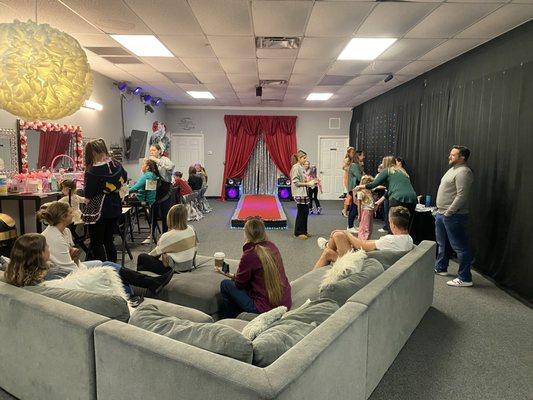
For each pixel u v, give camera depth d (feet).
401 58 17.98
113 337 5.28
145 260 10.96
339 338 5.44
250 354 4.79
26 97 8.00
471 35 14.29
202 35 14.89
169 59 18.79
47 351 6.11
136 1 11.43
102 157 11.81
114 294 6.71
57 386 6.09
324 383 5.07
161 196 19.16
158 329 5.55
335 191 38.29
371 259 8.99
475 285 13.58
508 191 13.24
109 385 5.42
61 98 8.51
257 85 25.84
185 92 29.17
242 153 37.50
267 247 9.09
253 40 15.55
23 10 12.07
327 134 37.96
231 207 32.71
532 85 12.16
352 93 28.50
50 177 15.90
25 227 14.57
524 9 11.73
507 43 13.73
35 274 7.02
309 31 14.33
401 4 11.61
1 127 15.11
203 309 9.37
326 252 12.26
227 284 9.23
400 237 10.50
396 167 17.47
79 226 16.21
